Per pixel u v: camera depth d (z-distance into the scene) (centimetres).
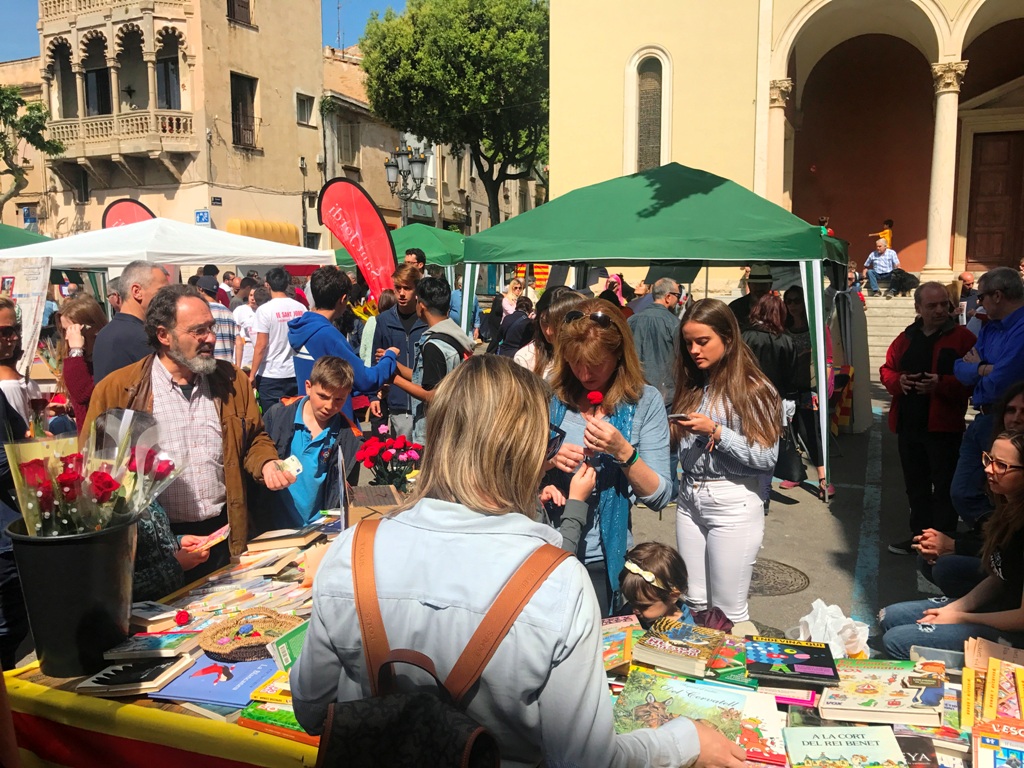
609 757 130
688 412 318
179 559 264
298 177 2517
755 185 1428
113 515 211
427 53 2531
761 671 211
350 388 349
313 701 145
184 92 2180
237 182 2292
